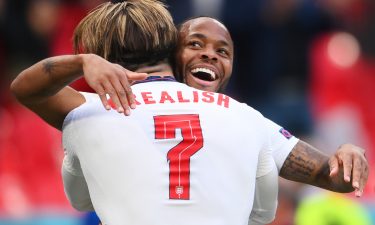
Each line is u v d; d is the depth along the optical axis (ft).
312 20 106.93
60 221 80.94
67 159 35.37
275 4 106.32
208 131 34.35
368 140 103.09
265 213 37.11
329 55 106.52
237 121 35.06
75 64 32.68
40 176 88.74
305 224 77.66
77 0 104.32
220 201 33.55
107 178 33.65
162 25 36.40
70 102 35.04
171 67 38.09
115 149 33.76
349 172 34.35
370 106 106.22
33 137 90.48
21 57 104.94
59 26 104.06
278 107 103.19
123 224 33.06
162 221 32.94
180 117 34.47
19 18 105.19
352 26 109.91
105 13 36.63
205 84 38.65
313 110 103.45
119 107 31.86
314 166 36.24
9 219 82.64
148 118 34.30
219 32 38.99
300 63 106.52
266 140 35.91
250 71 106.32
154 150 33.76
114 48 36.11
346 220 78.89
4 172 88.07
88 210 37.63
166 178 33.40
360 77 107.04
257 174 35.73
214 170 33.83
